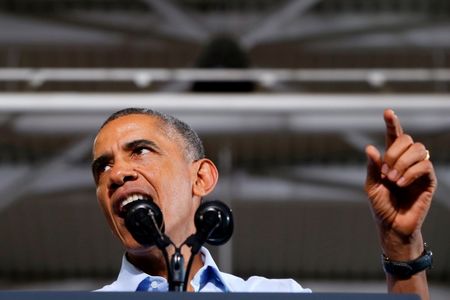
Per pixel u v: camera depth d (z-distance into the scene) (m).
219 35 23.75
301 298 3.77
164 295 3.74
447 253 27.88
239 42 23.64
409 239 5.44
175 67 27.19
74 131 20.83
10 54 26.81
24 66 27.00
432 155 24.17
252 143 24.09
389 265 5.48
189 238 4.83
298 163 25.23
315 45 26.39
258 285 5.91
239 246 28.42
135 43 26.50
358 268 29.06
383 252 5.53
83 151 22.69
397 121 5.30
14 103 19.67
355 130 20.66
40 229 28.47
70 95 19.78
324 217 27.70
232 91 21.22
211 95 19.95
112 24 26.17
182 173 5.84
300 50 26.47
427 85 27.19
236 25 26.39
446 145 23.91
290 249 28.59
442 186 23.80
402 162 5.23
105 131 5.84
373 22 26.20
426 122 20.33
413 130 20.44
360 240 28.36
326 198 25.36
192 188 5.97
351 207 27.42
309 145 24.86
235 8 26.56
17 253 29.09
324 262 28.89
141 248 5.54
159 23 26.41
